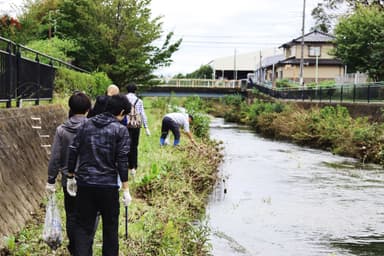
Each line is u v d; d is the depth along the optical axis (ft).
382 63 100.73
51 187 16.75
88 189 15.42
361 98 80.07
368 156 56.65
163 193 29.71
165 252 19.51
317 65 176.04
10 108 24.99
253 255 23.27
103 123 15.69
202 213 30.83
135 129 29.53
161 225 22.27
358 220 30.32
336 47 115.34
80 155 15.65
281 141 82.84
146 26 80.79
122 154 15.58
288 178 44.80
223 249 23.89
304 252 24.04
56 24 78.33
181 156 39.91
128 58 79.77
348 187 40.83
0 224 17.78
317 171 49.06
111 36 77.46
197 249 22.22
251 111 123.95
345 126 68.64
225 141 80.53
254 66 292.61
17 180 21.79
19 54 28.37
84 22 77.61
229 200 34.99
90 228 15.89
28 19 61.46
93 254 17.88
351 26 104.68
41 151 27.37
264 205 33.76
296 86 147.84
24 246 17.34
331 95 93.61
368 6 121.49
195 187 35.96
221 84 168.76
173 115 45.29
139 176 31.48
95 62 79.05
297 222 29.58
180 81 163.94
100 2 79.10
